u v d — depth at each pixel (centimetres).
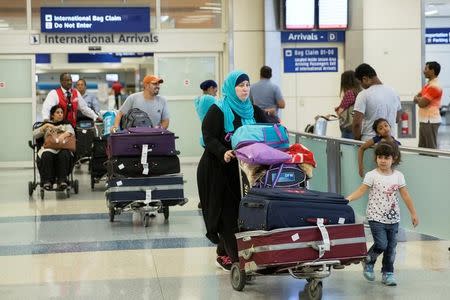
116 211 906
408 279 611
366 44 1630
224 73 1678
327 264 524
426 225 684
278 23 1617
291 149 578
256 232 526
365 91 879
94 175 1246
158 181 880
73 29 1631
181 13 1667
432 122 1009
